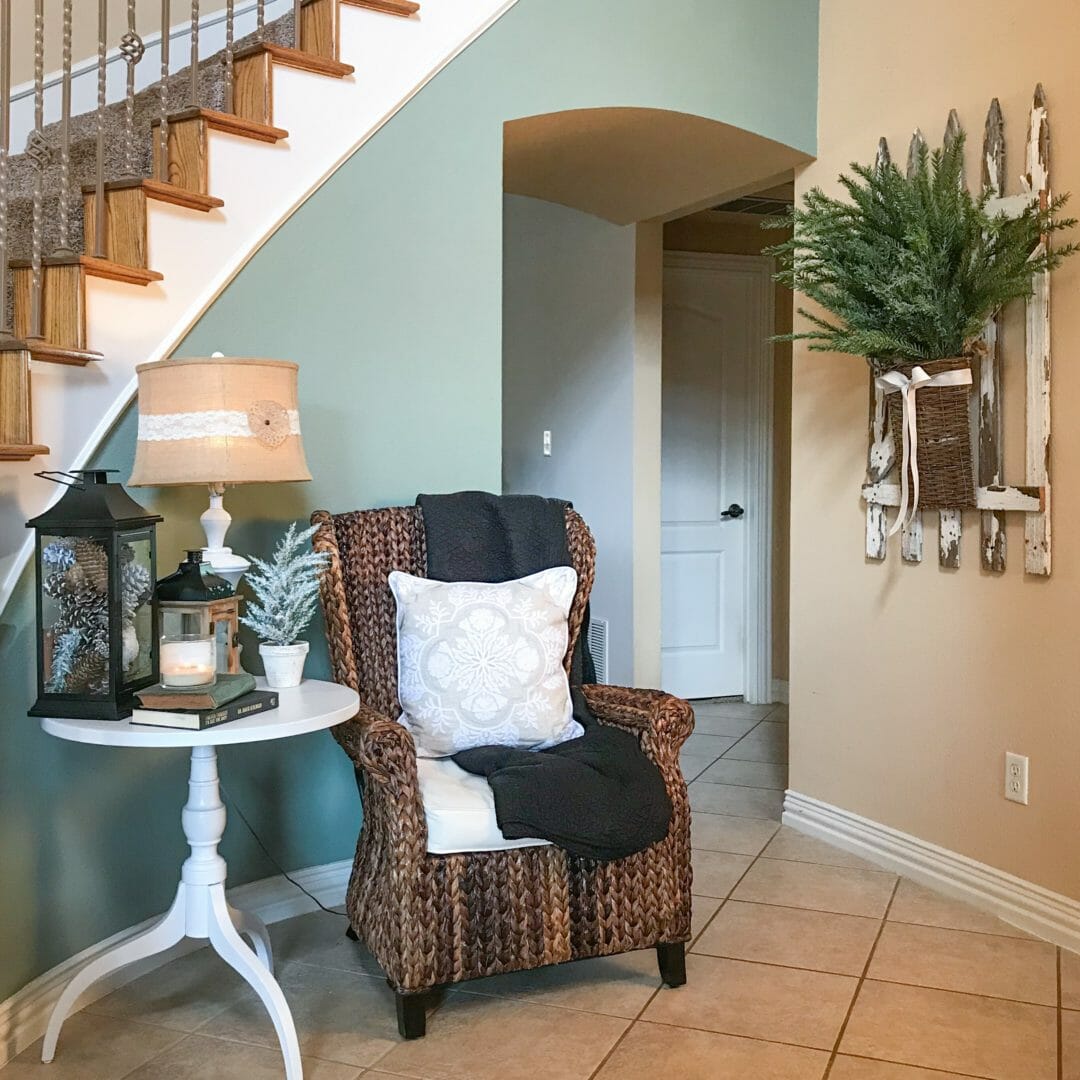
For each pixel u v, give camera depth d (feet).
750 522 17.88
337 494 9.59
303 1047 7.45
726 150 11.82
